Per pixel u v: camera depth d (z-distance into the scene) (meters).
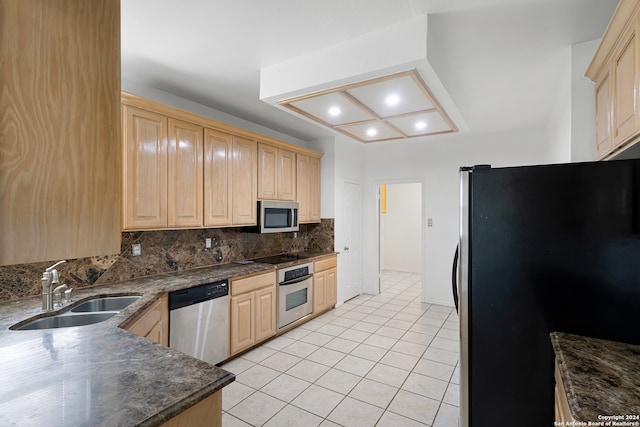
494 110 3.48
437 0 1.68
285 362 2.89
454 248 4.66
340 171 4.78
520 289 1.42
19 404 0.90
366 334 3.58
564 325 1.34
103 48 0.85
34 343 1.34
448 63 2.38
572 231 1.33
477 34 2.02
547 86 2.84
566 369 1.06
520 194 1.42
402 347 3.23
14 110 0.70
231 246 3.61
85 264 2.34
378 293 5.43
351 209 5.13
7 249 0.69
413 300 5.03
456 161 4.66
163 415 0.87
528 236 1.41
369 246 5.43
